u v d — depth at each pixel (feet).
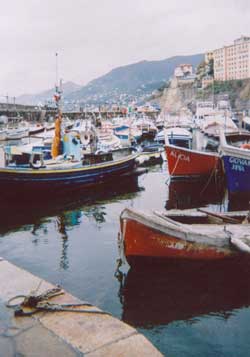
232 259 28.76
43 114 293.84
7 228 42.24
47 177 56.08
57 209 51.31
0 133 164.66
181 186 70.03
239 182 56.03
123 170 73.87
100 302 24.29
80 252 33.83
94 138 79.30
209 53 556.10
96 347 13.28
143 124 161.07
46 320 15.05
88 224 43.50
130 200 58.13
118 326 14.61
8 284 17.94
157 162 101.04
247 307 23.34
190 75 576.20
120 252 29.25
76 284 27.09
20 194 53.72
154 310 23.11
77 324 14.75
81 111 296.30
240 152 54.34
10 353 13.01
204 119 160.15
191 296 24.64
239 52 472.85
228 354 18.81
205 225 32.12
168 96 535.19
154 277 27.73
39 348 13.29
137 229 27.53
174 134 108.37
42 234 39.83
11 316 15.33
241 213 36.22
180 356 18.65
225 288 25.79
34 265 30.91
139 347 13.26
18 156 60.70
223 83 472.03
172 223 29.68
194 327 21.17
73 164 63.93
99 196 60.39
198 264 28.63
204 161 71.15
